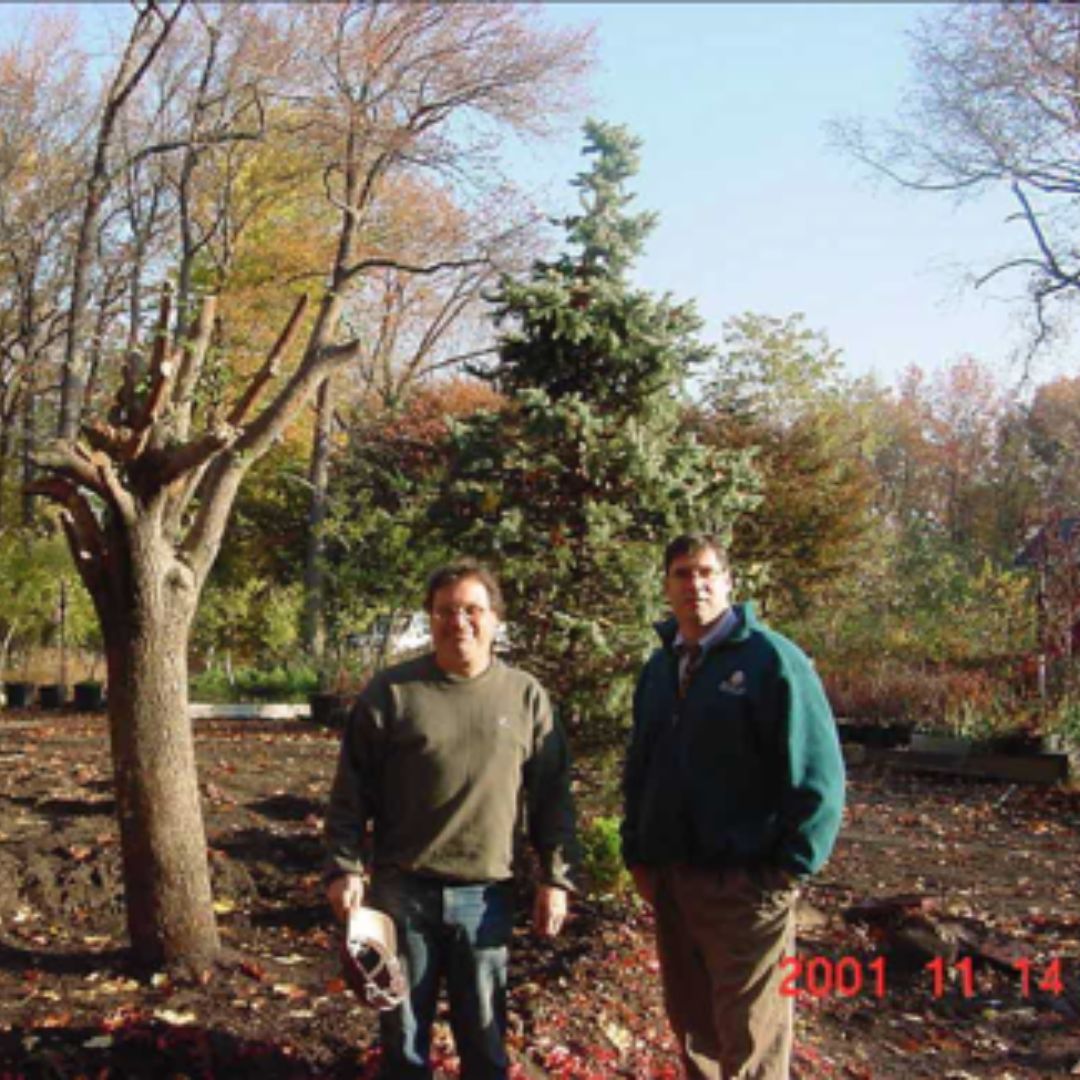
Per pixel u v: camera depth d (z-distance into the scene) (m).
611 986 5.36
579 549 6.77
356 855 3.97
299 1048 4.54
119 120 24.00
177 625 5.44
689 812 4.09
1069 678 14.62
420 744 3.90
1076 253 21.33
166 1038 4.54
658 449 6.84
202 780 10.51
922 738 14.54
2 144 23.64
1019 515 33.97
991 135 20.58
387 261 23.56
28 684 19.64
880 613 20.75
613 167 7.18
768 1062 4.02
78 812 8.61
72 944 5.75
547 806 4.12
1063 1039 5.61
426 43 23.78
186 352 5.64
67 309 26.16
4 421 25.45
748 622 4.10
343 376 29.98
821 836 3.91
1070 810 11.70
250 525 27.02
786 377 25.16
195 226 26.86
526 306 6.90
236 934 6.16
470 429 7.00
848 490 19.72
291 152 25.84
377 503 24.22
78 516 5.31
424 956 3.88
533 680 4.16
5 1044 4.45
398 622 20.58
